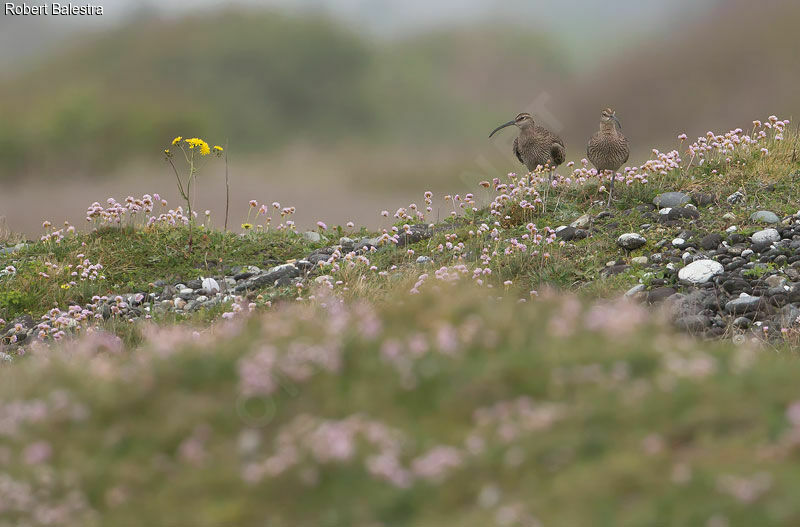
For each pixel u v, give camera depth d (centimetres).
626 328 1184
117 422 1137
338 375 1154
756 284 2141
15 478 1070
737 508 802
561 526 829
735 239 2405
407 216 3009
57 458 1101
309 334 1260
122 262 2747
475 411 1069
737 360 1101
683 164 3073
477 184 3034
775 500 801
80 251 2788
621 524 816
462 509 909
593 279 2306
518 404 1052
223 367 1191
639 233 2531
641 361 1100
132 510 1000
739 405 974
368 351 1186
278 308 2188
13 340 2256
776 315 1984
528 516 848
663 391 1016
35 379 1284
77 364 1316
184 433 1097
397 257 2653
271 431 1086
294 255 2834
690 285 2181
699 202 2697
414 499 932
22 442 1130
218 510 965
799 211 2523
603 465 907
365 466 984
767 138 3189
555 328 1212
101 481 1053
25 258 2819
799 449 880
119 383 1193
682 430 955
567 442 954
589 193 2909
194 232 2909
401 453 1002
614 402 1010
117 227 2959
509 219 2773
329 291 2225
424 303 1352
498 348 1186
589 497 866
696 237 2464
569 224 2698
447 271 2134
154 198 2967
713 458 889
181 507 987
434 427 1055
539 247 2458
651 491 855
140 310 2442
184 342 1311
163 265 2736
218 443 1077
